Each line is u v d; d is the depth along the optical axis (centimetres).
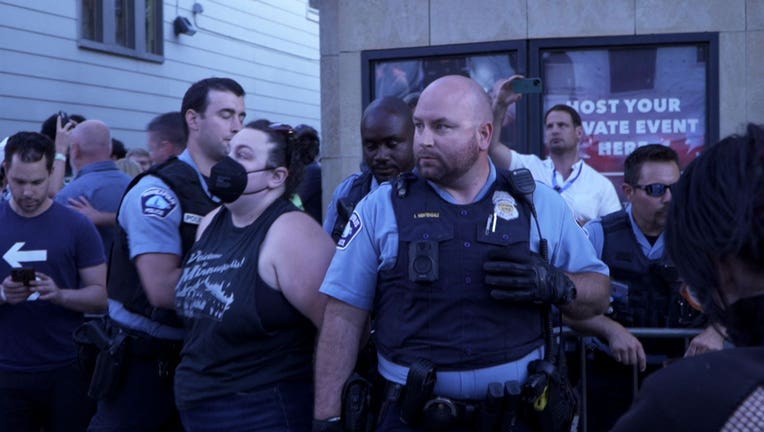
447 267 262
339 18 634
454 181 270
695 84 595
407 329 265
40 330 427
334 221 401
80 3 1026
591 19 600
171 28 1160
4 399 427
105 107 1059
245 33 1308
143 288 346
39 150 427
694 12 588
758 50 581
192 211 345
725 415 117
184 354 307
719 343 321
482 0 613
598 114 607
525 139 609
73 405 434
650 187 358
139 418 355
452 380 260
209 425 295
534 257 259
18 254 433
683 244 133
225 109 357
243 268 292
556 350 277
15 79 948
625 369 373
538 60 608
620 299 365
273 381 292
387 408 270
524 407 261
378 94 634
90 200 541
